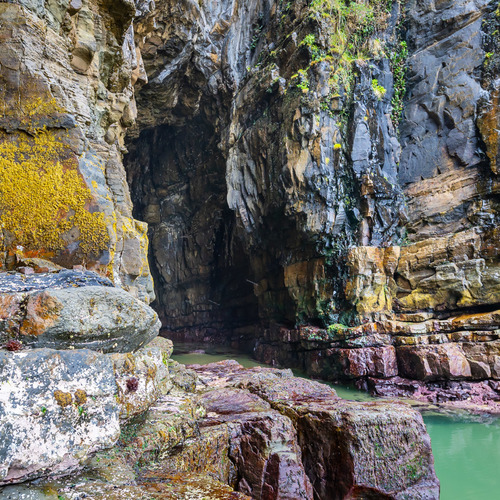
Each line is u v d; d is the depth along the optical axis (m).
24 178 3.92
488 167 13.20
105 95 7.41
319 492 4.82
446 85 14.61
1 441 2.40
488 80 13.74
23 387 2.54
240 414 5.04
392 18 15.88
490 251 12.23
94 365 2.98
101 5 6.57
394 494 4.67
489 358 11.03
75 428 2.78
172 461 3.75
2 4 4.23
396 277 13.80
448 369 11.25
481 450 7.76
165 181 25.88
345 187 14.40
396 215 14.32
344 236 14.30
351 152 14.04
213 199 23.23
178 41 16.42
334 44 14.82
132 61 9.41
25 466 2.50
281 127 15.12
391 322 12.73
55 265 3.90
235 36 18.41
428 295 12.98
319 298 14.42
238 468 4.60
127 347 3.69
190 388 5.60
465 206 13.51
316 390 6.30
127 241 6.07
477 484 6.45
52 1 5.04
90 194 4.14
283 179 14.71
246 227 17.25
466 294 12.27
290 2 16.45
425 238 14.07
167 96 18.91
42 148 4.05
